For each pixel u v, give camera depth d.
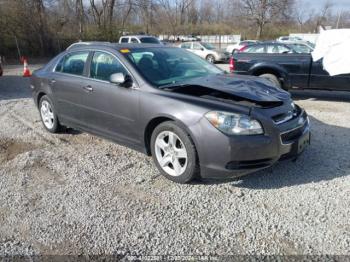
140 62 4.27
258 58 8.66
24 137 5.54
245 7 51.84
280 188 3.61
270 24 52.00
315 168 4.07
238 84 4.07
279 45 9.15
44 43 27.39
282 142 3.50
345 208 3.21
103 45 4.66
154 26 47.78
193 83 3.96
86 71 4.75
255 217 3.11
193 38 47.53
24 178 4.04
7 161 4.57
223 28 54.41
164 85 4.01
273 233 2.88
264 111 3.48
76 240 2.87
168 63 4.52
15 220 3.20
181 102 3.59
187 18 62.34
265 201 3.37
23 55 26.16
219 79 4.28
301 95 9.20
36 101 5.97
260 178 3.84
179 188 3.68
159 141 3.85
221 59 21.55
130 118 4.10
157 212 3.24
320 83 8.12
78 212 3.28
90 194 3.62
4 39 24.95
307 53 8.32
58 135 5.62
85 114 4.81
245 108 3.43
